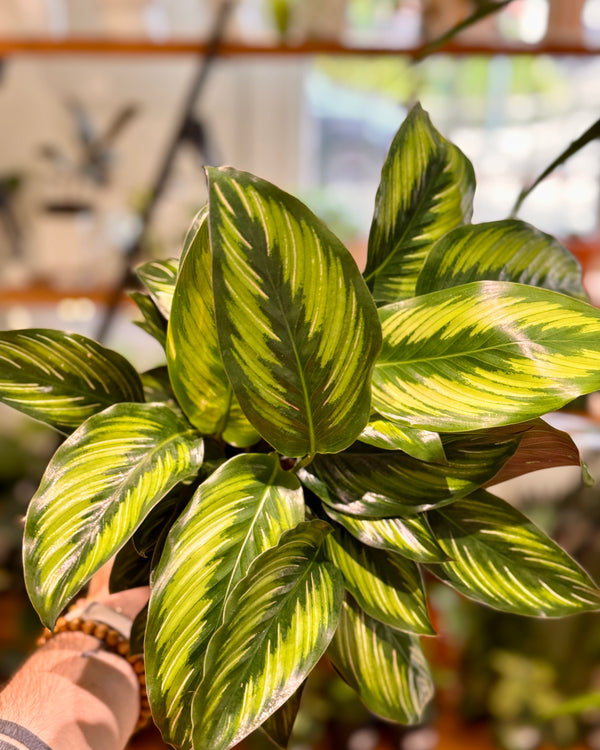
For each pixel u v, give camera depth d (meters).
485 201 1.72
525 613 0.44
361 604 0.43
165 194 1.83
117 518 0.39
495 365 0.40
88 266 1.75
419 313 0.43
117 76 1.83
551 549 0.45
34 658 0.54
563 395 0.38
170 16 1.63
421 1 1.41
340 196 2.01
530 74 1.69
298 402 0.39
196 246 0.38
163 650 0.38
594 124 0.51
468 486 0.42
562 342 0.39
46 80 1.80
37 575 0.38
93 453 0.41
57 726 0.47
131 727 0.53
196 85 1.67
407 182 0.48
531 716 1.31
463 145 1.77
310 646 0.39
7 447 1.67
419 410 0.40
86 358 0.47
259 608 0.38
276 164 2.01
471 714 1.39
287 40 1.45
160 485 0.41
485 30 1.39
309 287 0.37
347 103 1.93
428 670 0.52
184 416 0.46
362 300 0.37
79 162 1.82
